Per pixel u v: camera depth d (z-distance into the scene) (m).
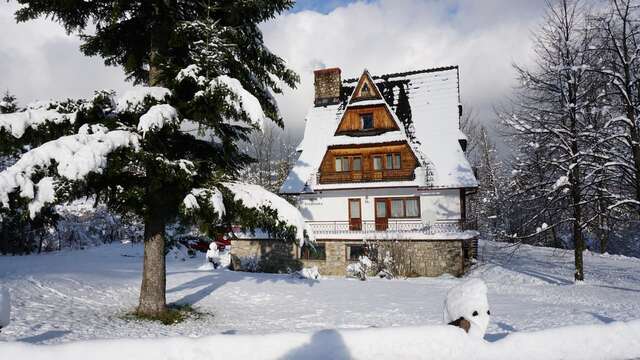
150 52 12.66
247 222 11.23
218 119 11.18
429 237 24.55
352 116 28.20
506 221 42.16
